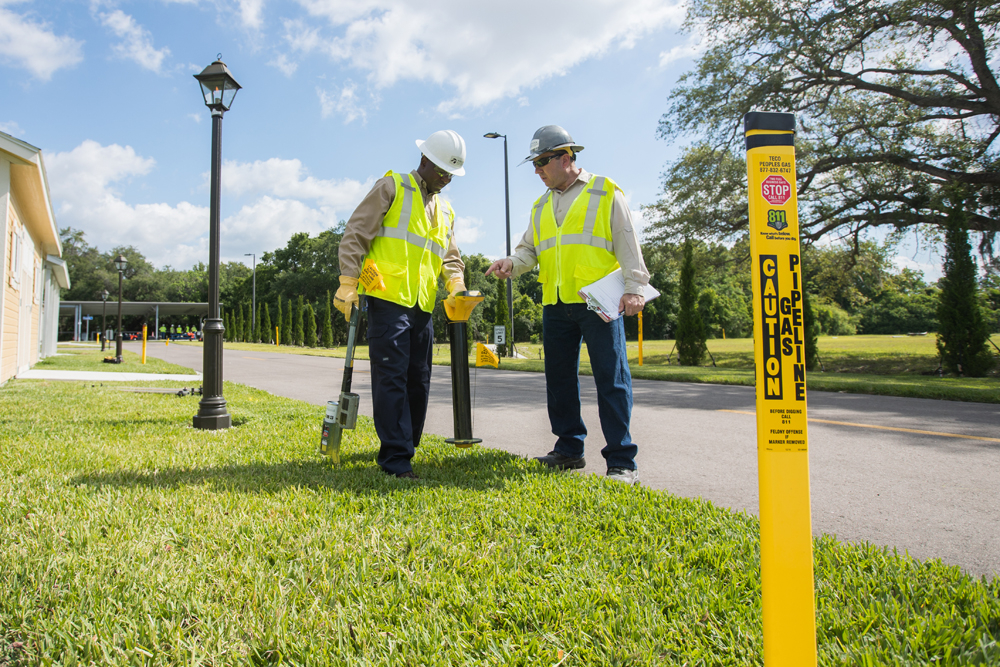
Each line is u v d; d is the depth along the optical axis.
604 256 3.40
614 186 3.43
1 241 8.61
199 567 1.81
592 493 2.73
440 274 3.72
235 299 79.50
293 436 4.34
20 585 1.66
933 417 6.27
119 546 1.96
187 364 18.00
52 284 21.97
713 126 17.41
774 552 1.01
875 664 1.33
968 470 3.77
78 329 57.28
